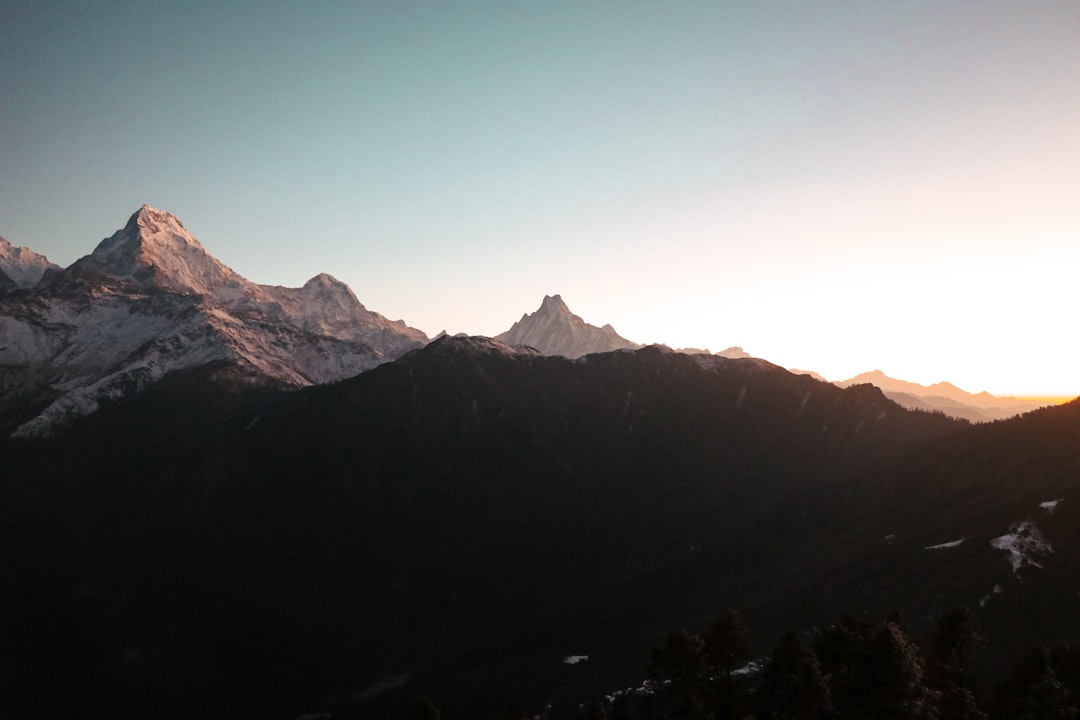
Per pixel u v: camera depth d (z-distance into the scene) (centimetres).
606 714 11875
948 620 9238
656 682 12356
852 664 8250
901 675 7644
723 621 9062
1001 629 12244
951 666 9194
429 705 8888
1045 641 11700
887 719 7631
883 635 7938
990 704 8656
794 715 8188
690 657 8906
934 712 7969
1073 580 12812
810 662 8200
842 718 7875
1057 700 8169
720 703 8738
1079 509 14688
